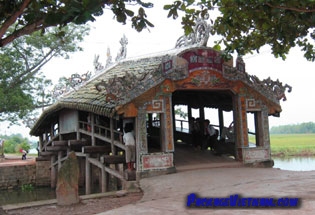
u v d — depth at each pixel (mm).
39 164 24281
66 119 19750
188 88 14211
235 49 10289
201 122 18234
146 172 13227
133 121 13750
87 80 20312
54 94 20906
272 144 49375
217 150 17484
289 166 29875
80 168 22469
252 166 15094
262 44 10219
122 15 6508
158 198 9539
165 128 13766
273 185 9547
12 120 28547
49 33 29188
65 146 20500
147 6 6469
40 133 24750
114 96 12938
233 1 8570
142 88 13383
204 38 14422
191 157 16406
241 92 15211
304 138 70500
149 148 16453
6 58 27297
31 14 6219
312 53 10617
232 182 10656
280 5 7609
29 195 21172
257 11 8578
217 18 9750
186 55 14281
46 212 9078
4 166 23234
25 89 29609
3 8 6188
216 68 14641
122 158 14820
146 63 16891
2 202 19156
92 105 14719
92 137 16766
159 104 13719
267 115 15781
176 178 12227
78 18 5711
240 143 15141
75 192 10016
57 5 6340
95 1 5633
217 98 18344
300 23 9125
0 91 26500
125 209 8172
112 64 20375
